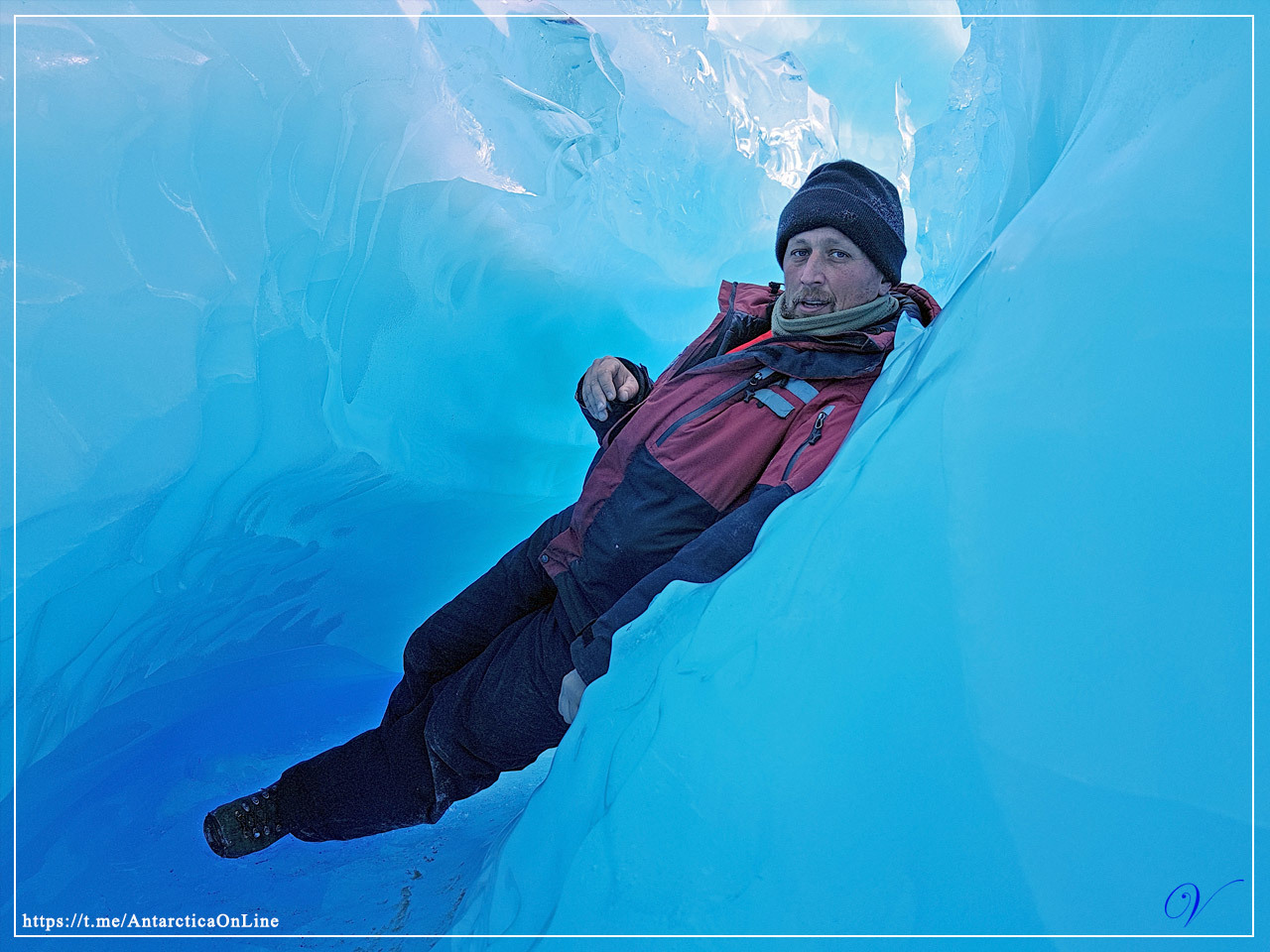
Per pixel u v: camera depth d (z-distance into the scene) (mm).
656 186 2510
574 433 2531
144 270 1233
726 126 2682
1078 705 609
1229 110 652
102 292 1189
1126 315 665
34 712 1209
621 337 2629
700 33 2711
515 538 2287
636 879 720
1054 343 703
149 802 1387
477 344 2113
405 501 2012
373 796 1166
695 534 1112
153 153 1260
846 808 668
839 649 721
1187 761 571
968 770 632
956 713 648
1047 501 661
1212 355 618
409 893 1146
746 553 972
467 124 1917
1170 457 620
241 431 1419
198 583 1520
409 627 2051
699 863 705
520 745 1150
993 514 681
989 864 604
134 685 1494
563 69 2189
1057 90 1103
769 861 681
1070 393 678
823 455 1046
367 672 1921
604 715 901
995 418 713
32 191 1147
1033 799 605
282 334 1483
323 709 1753
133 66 1261
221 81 1350
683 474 1112
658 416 1160
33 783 1271
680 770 748
